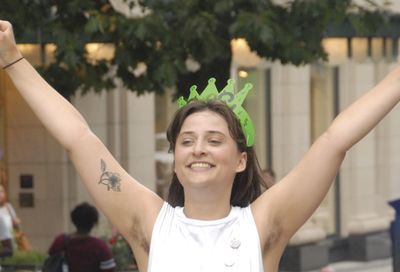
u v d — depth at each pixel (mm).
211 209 7320
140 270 7520
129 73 18594
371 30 19531
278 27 17750
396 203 17578
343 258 35531
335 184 35656
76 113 7633
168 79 17297
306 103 34281
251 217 7344
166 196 7766
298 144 34000
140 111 30047
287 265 33062
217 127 7273
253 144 7652
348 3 18719
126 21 17391
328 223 35375
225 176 7273
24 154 28531
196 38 17375
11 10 17438
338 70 35531
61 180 28516
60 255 16828
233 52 19062
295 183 7324
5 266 21453
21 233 24266
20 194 28609
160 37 17297
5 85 28406
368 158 36438
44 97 7574
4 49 7562
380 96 7211
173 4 17703
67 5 17672
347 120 7230
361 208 36094
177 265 7234
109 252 16906
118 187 7500
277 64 32188
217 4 17203
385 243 36219
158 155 31141
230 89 7785
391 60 23172
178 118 7391
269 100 33719
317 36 18359
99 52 18594
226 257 7223
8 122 28516
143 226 7461
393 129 37562
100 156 7535
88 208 17016
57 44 17297
